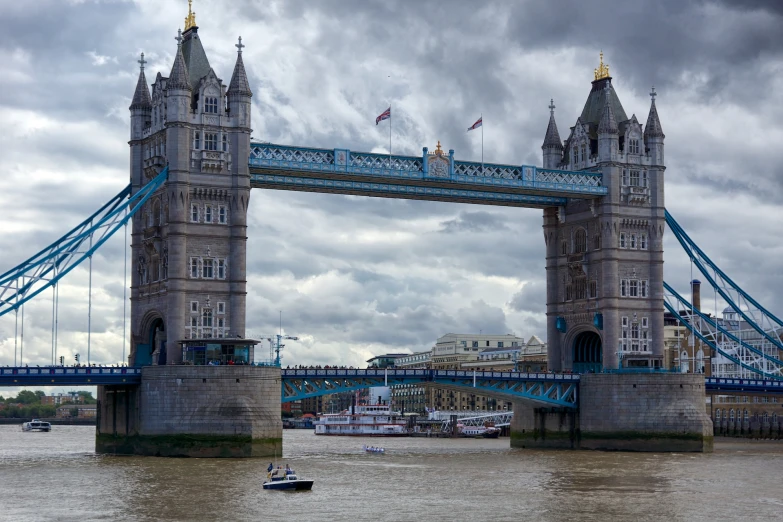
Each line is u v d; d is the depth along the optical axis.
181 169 143.38
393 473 123.38
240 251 146.38
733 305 186.62
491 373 162.75
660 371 166.88
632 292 173.12
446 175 159.38
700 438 160.88
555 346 179.25
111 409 148.62
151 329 152.38
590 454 156.25
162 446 136.75
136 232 152.38
